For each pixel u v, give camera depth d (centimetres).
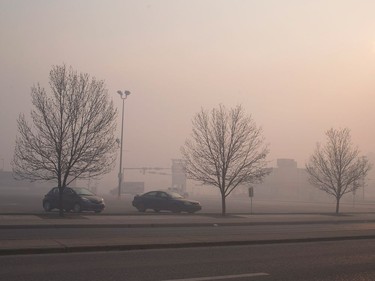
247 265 1026
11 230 1733
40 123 2388
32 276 855
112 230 1786
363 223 2592
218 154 2966
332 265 1054
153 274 899
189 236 1484
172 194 3123
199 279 865
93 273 893
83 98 2430
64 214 2397
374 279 903
